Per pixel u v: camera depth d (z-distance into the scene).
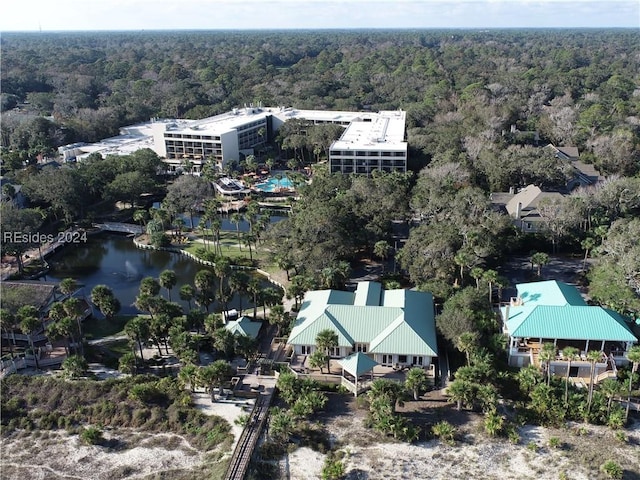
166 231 135.50
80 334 83.19
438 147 161.25
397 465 61.44
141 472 62.72
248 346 78.06
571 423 66.62
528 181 141.88
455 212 110.94
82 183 142.88
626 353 73.94
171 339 79.81
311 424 67.88
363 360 73.50
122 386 74.81
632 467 60.03
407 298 86.19
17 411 72.75
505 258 109.88
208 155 187.00
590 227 116.69
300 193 141.12
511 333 74.88
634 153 154.75
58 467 64.06
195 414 70.19
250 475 60.47
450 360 78.31
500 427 64.56
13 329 86.19
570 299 81.25
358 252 116.25
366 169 163.38
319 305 85.19
